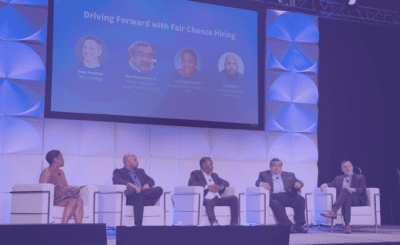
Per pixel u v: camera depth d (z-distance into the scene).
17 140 5.45
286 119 6.93
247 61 6.76
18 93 5.49
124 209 4.84
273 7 7.16
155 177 6.07
